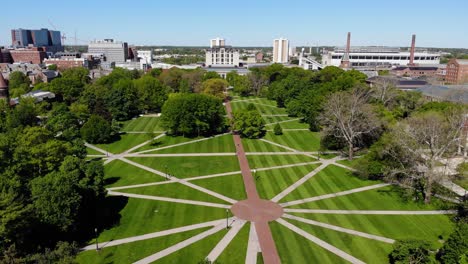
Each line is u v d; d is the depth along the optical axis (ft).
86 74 596.70
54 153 211.00
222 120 378.32
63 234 172.96
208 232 182.70
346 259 160.56
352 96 309.42
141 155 307.37
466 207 195.00
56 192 159.43
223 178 254.47
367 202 216.13
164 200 219.00
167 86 527.81
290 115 457.68
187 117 353.72
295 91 469.98
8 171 173.68
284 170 269.85
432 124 225.56
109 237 177.58
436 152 213.25
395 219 195.93
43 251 156.56
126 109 433.07
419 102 356.79
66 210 160.45
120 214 200.75
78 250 163.32
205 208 208.64
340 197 223.30
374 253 164.76
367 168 245.86
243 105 524.93
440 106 303.48
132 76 618.44
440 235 179.01
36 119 334.44
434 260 149.07
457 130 229.45
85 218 190.08
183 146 334.03
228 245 171.22
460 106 277.23
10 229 138.21
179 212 203.62
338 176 257.14
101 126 338.54
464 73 647.97
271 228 186.80
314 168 273.54
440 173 216.13
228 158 298.76
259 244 172.24
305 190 233.76
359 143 312.91
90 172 195.42
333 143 309.63
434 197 221.66
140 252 164.86
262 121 363.97
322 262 158.40
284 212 204.13
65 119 326.24
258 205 212.64
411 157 229.66
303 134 371.97
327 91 384.68
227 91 651.66
